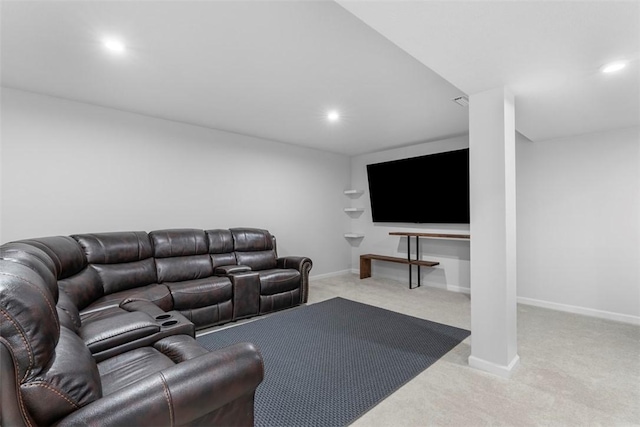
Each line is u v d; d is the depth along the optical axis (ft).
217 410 3.72
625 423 5.37
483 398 6.11
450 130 13.65
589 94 7.50
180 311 9.59
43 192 9.60
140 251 10.41
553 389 6.40
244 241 13.35
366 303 12.94
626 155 10.59
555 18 4.48
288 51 6.92
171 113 11.43
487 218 7.14
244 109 10.93
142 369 4.84
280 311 11.98
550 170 12.15
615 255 10.80
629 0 4.04
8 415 2.48
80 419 2.79
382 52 6.97
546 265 12.25
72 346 3.54
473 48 5.36
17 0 5.16
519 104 8.21
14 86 8.93
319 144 16.67
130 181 11.34
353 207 19.93
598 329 9.80
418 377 6.93
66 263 7.40
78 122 10.21
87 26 5.96
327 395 6.25
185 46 6.71
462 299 13.51
